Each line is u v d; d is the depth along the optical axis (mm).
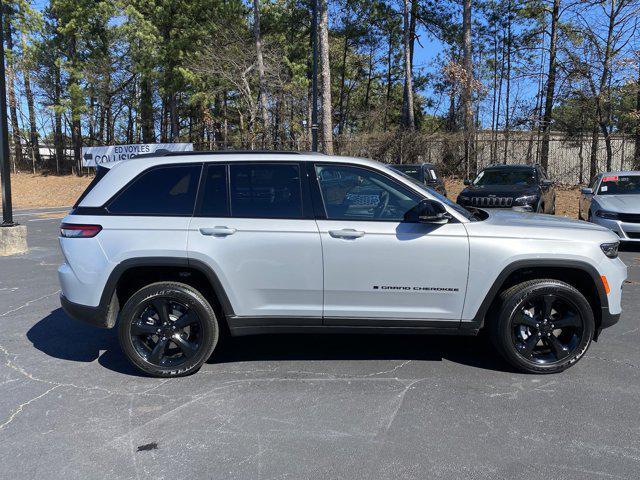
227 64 26953
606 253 4320
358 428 3529
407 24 28234
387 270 4238
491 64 33219
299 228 4250
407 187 4375
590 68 18844
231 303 4312
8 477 2994
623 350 4973
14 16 30812
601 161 20344
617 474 2998
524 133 21547
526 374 4430
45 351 5031
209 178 4387
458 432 3469
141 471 3053
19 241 9938
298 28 34656
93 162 18859
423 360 4770
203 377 4410
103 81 30062
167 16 27047
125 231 4277
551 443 3328
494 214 4848
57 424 3609
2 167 9773
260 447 3301
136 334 4359
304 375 4434
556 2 22141
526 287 4285
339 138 22672
